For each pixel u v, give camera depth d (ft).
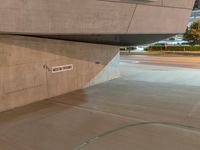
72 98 32.45
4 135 20.72
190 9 39.68
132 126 22.26
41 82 31.40
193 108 27.30
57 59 33.53
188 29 116.67
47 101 31.04
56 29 26.50
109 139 19.63
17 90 28.48
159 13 35.19
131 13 31.81
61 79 34.40
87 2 26.53
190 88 37.06
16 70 28.22
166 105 28.60
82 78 38.29
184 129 21.35
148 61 73.67
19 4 22.41
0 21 22.12
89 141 19.35
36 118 24.84
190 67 59.21
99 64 41.88
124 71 54.54
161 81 42.68
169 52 103.50
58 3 24.71
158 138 19.58
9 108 27.71
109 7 28.91
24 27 24.02
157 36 42.78
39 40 30.71
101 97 32.76
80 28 28.48
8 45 27.20
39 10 24.03
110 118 24.56
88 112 26.58
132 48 124.47
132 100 31.07
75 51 36.55
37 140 19.71
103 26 30.42
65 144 18.93
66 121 23.91
